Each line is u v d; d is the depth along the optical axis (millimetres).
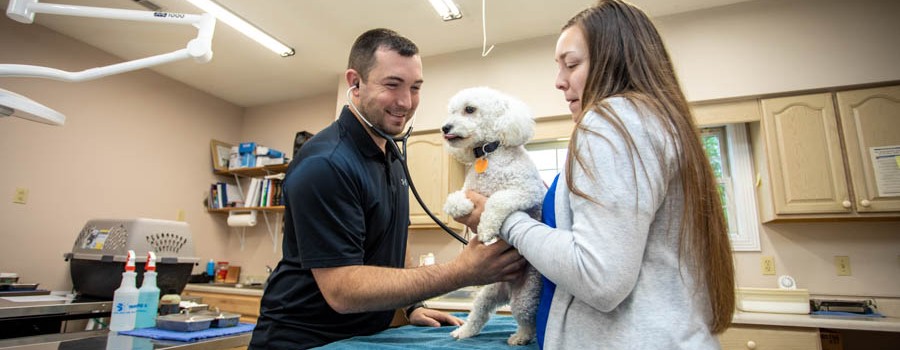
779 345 1834
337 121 1153
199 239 3723
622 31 728
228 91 3883
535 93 2824
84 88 3049
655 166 581
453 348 822
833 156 2174
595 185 575
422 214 2926
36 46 2805
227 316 1154
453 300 2422
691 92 2467
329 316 1029
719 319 612
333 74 3496
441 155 2959
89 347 898
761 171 2404
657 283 593
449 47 3047
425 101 3115
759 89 2365
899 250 2223
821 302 2105
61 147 2910
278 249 3717
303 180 943
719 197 643
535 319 905
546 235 638
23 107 1033
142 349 878
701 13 2549
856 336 2182
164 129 3531
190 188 3693
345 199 966
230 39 2957
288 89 3824
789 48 2371
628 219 548
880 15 2281
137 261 1600
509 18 2666
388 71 1102
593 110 647
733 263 659
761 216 2445
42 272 2775
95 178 3070
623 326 577
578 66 782
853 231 2305
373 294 862
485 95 1064
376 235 1104
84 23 2793
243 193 3977
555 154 2963
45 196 2820
